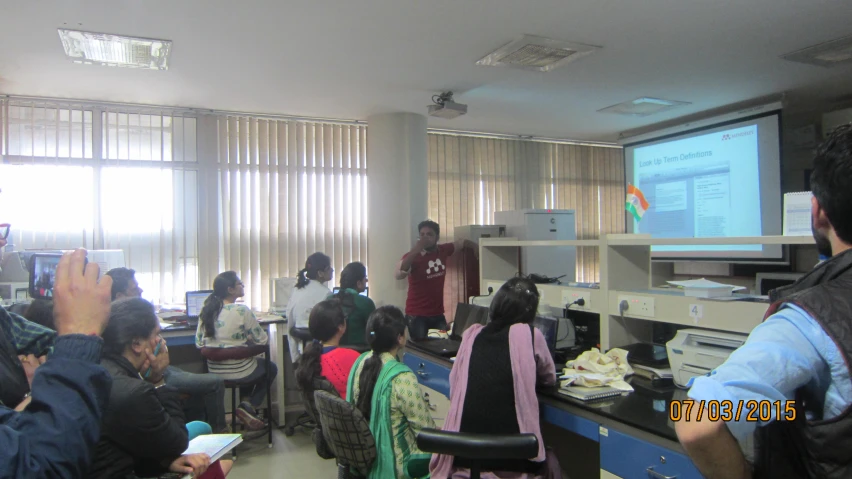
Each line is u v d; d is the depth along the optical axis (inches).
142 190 167.2
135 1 98.1
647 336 100.0
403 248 178.9
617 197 242.2
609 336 97.3
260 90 153.6
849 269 30.2
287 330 156.7
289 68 135.6
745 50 127.7
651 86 155.6
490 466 69.4
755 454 32.7
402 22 109.0
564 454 98.0
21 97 155.1
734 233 185.8
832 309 29.0
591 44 122.3
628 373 83.6
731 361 31.1
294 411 169.3
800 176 191.0
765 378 28.7
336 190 189.5
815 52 129.4
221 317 135.0
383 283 179.5
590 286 105.7
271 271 179.9
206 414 126.3
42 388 30.8
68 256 35.5
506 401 71.7
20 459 27.9
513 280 81.8
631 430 66.1
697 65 138.0
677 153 204.2
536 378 77.9
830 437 27.7
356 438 72.1
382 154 180.5
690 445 31.0
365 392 76.7
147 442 56.9
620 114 188.2
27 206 155.5
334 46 121.4
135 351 60.5
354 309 137.9
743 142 181.6
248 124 179.3
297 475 124.0
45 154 158.2
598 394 74.7
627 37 118.7
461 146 210.2
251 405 144.2
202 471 62.7
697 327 83.3
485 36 117.2
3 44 117.2
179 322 150.7
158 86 148.3
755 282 184.7
